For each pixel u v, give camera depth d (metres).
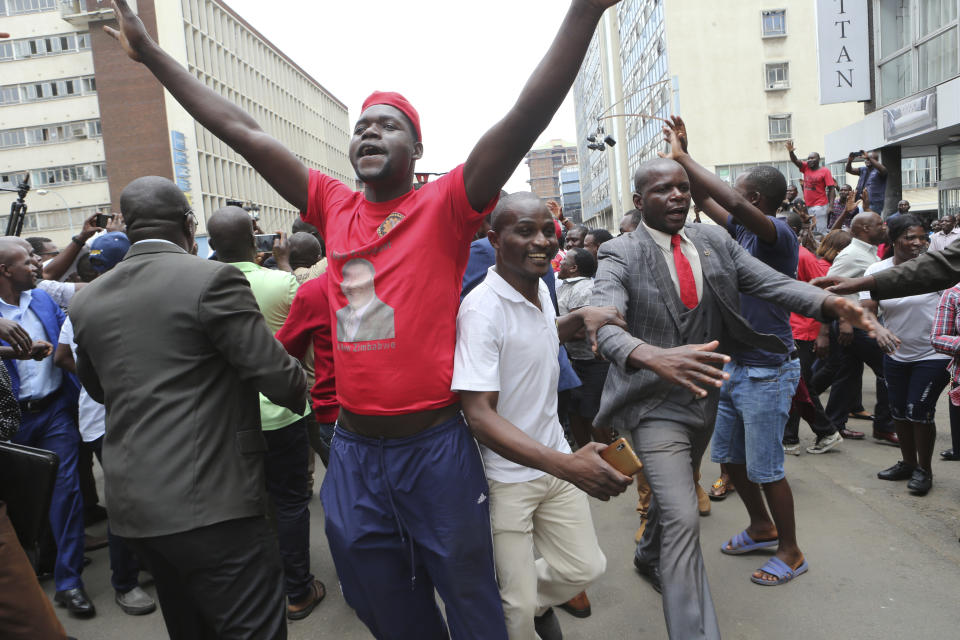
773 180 3.49
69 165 57.00
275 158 2.35
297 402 2.34
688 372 2.05
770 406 3.30
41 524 2.26
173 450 2.12
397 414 1.99
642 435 2.78
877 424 5.55
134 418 2.16
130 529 2.13
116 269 2.30
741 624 3.03
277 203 54.66
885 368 4.58
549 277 4.30
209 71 45.22
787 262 3.38
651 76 41.19
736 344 3.10
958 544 3.64
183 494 2.10
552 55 1.75
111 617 3.49
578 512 2.49
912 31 14.60
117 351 2.19
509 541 2.32
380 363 1.97
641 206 2.95
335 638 3.17
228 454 2.21
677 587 2.47
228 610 2.17
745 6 35.09
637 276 2.89
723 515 4.26
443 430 2.05
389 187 2.07
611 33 54.09
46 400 3.58
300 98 62.91
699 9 35.16
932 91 13.38
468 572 2.07
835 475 4.81
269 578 2.27
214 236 3.58
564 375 3.91
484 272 3.38
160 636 3.28
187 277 2.20
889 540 3.73
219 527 2.14
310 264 4.36
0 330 2.93
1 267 3.60
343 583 2.22
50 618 2.17
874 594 3.20
